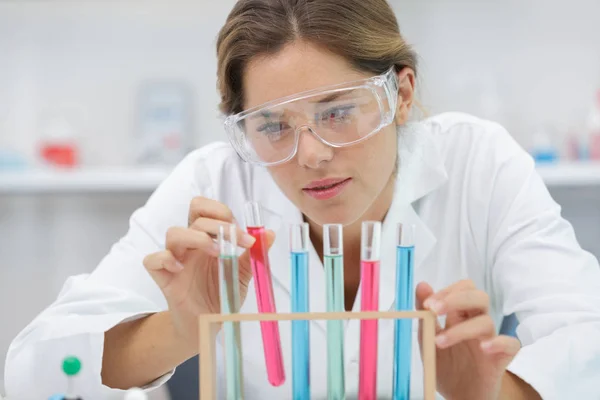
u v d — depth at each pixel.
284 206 1.48
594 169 2.82
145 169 2.99
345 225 1.21
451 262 1.52
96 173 2.91
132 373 1.21
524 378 1.04
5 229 3.21
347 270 1.41
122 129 3.17
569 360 1.08
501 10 3.09
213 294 1.13
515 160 1.49
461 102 3.11
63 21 3.13
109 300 1.29
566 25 3.08
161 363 1.20
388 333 1.18
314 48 1.10
